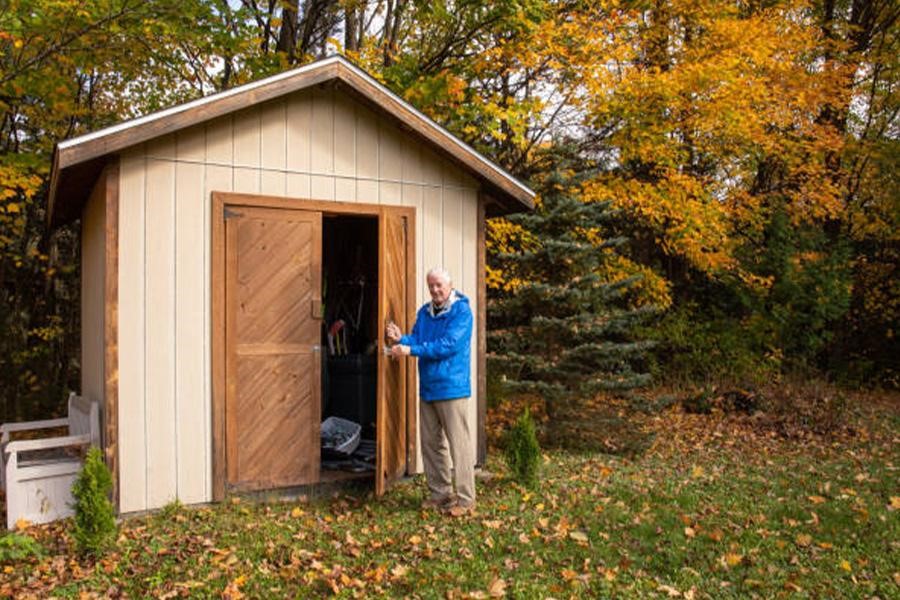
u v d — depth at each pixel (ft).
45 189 36.42
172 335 18.78
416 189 22.45
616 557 15.97
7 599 13.74
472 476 19.35
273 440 20.18
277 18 35.99
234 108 18.78
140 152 18.43
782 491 21.95
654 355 44.50
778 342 44.62
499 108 31.53
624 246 44.19
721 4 37.73
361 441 24.82
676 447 29.32
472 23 35.01
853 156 48.47
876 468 25.46
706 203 37.22
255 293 19.92
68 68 33.83
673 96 33.14
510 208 24.81
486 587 14.19
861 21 50.80
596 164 37.78
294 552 15.89
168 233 18.76
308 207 20.62
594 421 28.37
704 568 15.44
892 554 16.42
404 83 34.73
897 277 52.31
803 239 45.14
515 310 30.04
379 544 16.51
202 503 19.11
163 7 27.48
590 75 32.78
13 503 18.07
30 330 37.52
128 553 15.80
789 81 40.32
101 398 19.75
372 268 27.45
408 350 18.85
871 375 50.80
